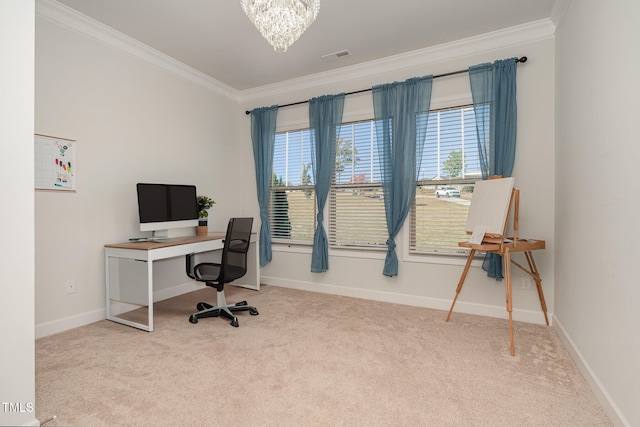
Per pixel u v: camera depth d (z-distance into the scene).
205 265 3.21
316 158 4.02
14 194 1.47
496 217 2.62
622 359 1.52
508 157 2.98
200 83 4.05
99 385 1.90
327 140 3.93
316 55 3.53
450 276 3.33
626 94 1.50
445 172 3.37
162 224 3.24
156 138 3.53
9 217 1.46
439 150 3.39
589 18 2.00
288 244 4.31
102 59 3.02
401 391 1.85
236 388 1.87
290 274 4.30
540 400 1.77
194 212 3.60
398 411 1.67
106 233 3.06
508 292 2.44
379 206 3.72
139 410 1.67
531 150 2.98
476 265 3.21
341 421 1.58
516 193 2.61
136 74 3.32
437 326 2.87
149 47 3.33
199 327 2.83
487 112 3.10
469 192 3.27
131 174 3.28
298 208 4.28
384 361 2.21
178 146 3.78
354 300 3.70
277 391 1.84
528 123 2.99
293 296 3.86
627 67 1.50
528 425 1.57
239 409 1.68
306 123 4.19
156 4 2.62
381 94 3.59
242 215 4.69
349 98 3.88
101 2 2.59
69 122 2.77
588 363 1.96
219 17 2.81
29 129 1.52
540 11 2.73
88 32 2.88
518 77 3.03
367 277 3.77
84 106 2.88
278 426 1.55
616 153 1.61
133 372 2.05
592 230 1.92
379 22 2.89
